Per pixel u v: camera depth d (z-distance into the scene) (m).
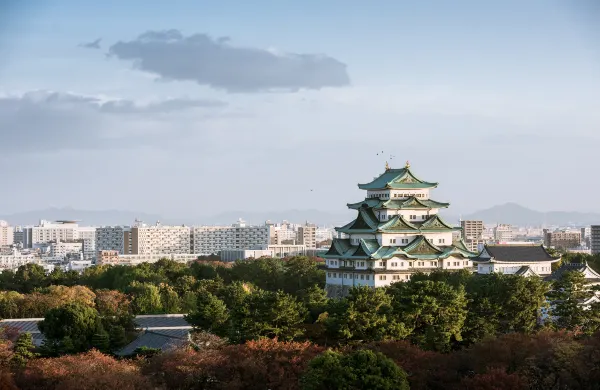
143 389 199.25
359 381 190.88
